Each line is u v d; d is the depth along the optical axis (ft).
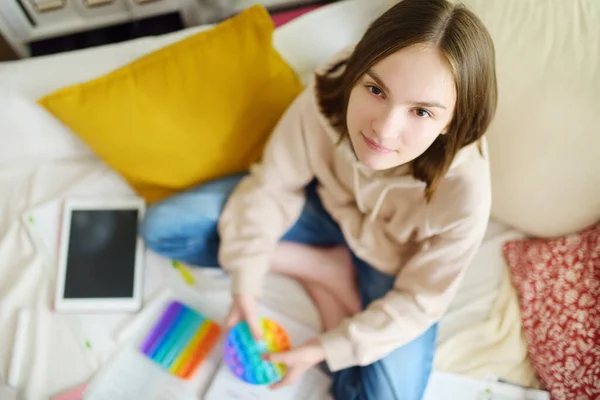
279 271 3.37
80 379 3.04
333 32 3.50
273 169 3.06
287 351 2.78
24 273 3.26
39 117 3.40
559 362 2.91
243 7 4.16
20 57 4.19
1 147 3.51
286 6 4.32
